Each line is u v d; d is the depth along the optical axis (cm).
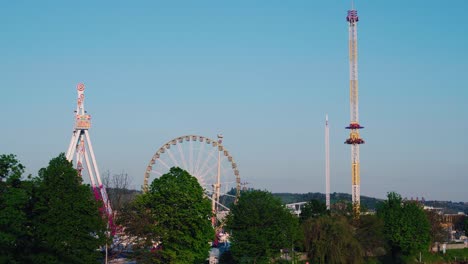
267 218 18725
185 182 16900
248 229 18388
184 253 16050
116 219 17775
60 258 13150
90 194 14212
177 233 16138
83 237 13750
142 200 16788
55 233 13238
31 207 13688
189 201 16562
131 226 16062
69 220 13450
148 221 16312
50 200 13488
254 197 19475
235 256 18350
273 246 18838
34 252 13100
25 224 13375
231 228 18925
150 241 15938
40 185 13588
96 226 13950
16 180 13275
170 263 15812
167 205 16388
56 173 13788
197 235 16525
